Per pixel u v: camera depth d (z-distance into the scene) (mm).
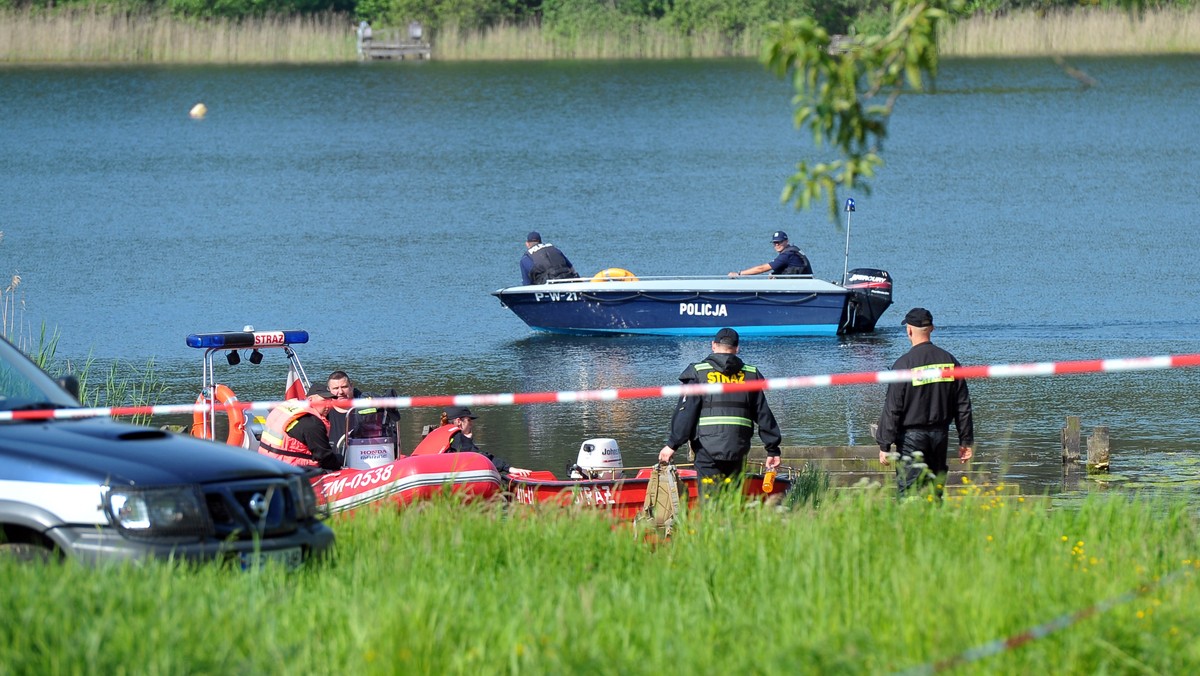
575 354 81688
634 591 27141
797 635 23234
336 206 146500
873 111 21094
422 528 31953
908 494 37281
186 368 76500
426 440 44875
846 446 54969
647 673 21562
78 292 100625
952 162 178750
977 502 34562
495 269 110562
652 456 57469
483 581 27797
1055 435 59656
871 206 142875
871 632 23312
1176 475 52281
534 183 162500
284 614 23953
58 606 22609
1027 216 135125
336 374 45250
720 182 160625
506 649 22422
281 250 119938
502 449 59375
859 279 86250
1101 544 30953
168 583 24391
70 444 28172
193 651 21766
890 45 21031
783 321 86250
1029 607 24469
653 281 86938
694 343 85125
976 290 98938
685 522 34438
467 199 150750
